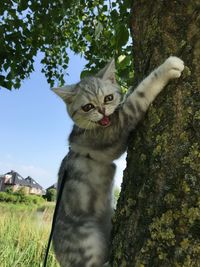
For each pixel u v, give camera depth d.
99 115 0.37
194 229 0.22
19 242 1.04
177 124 0.25
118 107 0.38
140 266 0.23
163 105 0.26
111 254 0.27
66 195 0.37
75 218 0.36
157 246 0.23
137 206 0.25
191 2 0.27
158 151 0.25
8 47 0.77
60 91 0.42
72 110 0.41
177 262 0.22
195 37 0.26
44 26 0.73
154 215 0.24
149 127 0.27
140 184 0.26
